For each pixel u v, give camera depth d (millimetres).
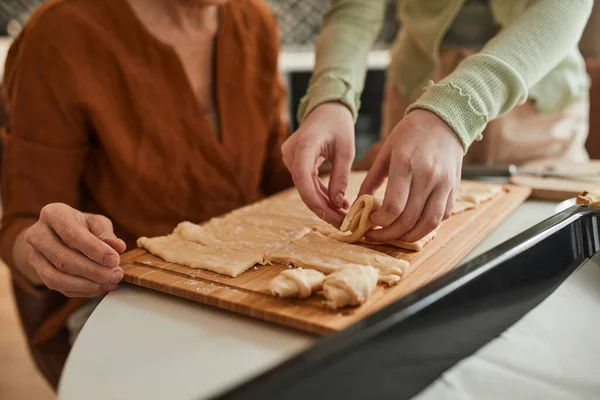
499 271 542
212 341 550
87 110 1013
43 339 1053
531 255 590
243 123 1215
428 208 663
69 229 662
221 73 1172
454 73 726
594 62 1662
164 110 1080
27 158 999
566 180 1088
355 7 1070
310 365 372
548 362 539
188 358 521
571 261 658
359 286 572
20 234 939
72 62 987
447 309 483
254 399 344
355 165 1300
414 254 732
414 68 1288
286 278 605
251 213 929
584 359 548
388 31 3168
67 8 1000
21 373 1543
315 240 757
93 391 475
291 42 3053
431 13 1190
